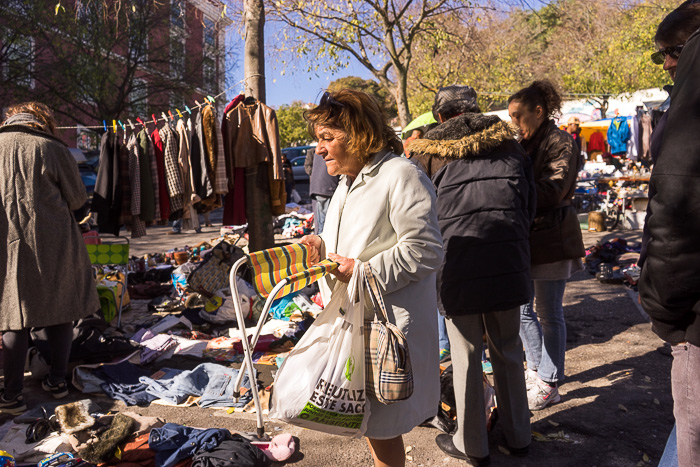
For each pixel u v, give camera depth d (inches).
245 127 225.6
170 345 184.5
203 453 109.3
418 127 259.9
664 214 58.0
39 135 143.2
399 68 608.1
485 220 104.7
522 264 106.7
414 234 78.2
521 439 116.2
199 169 216.4
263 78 254.4
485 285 104.6
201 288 222.5
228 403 145.6
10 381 139.6
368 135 80.0
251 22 250.2
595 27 1286.9
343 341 77.1
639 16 1182.3
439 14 616.7
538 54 1363.2
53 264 140.3
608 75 1236.5
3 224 136.3
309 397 75.7
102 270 269.1
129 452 115.6
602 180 511.5
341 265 77.9
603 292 261.3
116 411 142.9
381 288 77.5
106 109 852.6
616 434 126.6
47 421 127.3
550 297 136.3
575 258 132.8
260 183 229.6
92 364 166.4
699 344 59.3
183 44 924.0
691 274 57.0
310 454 121.7
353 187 82.1
